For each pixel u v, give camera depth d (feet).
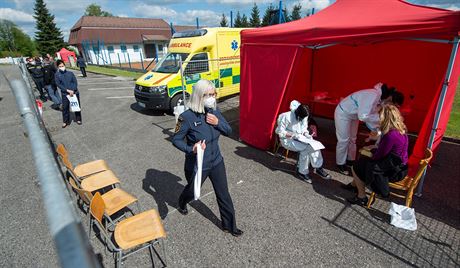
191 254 9.34
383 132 9.97
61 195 2.40
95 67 89.51
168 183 14.14
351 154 15.02
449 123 20.75
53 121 26.43
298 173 14.40
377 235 9.95
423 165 9.92
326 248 9.41
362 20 12.86
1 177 15.20
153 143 19.88
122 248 7.55
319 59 23.89
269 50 15.96
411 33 10.41
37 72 35.58
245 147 18.61
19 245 10.02
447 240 9.59
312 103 24.39
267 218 11.07
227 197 9.48
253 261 8.98
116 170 15.81
